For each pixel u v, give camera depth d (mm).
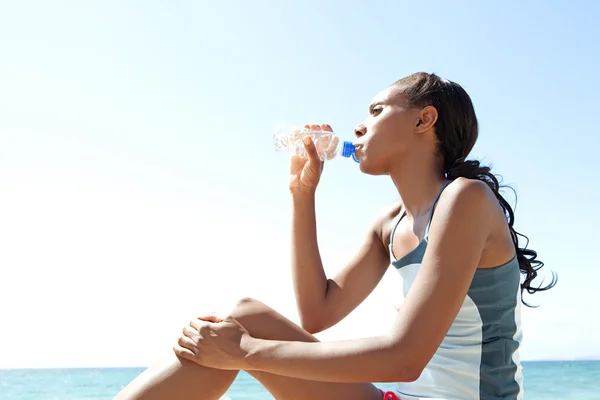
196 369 1599
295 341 1580
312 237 2117
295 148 2293
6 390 25750
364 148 1901
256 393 14578
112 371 37094
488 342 1658
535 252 2014
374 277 2146
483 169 1898
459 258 1562
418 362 1476
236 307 1657
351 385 1660
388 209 2143
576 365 34719
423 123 1855
